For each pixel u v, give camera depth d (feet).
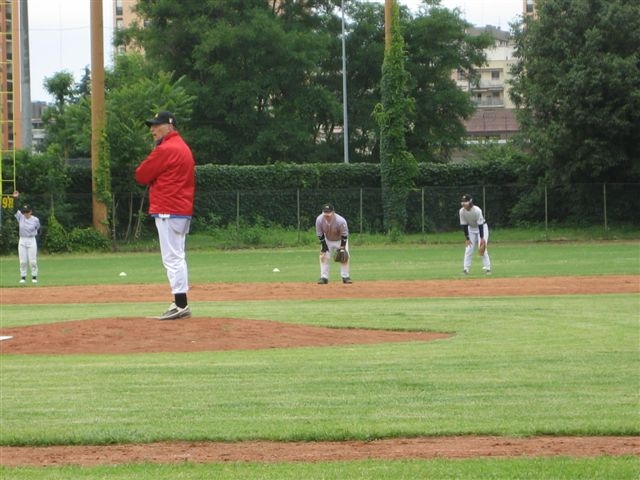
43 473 43.47
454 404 58.95
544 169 325.21
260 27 419.54
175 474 42.75
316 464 44.57
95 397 62.69
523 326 102.37
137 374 71.46
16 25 457.68
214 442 50.34
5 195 292.20
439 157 492.95
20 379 69.77
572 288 153.07
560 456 45.98
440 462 44.55
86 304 138.92
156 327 92.68
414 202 328.29
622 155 306.35
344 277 167.73
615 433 51.16
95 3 300.81
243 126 426.10
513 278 172.45
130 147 308.40
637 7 299.58
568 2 305.12
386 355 80.84
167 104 349.61
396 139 320.29
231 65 427.74
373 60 476.13
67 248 295.89
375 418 54.95
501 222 331.16
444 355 80.48
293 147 436.76
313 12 489.26
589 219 320.09
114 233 306.35
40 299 148.56
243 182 332.80
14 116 385.91
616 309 118.83
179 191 92.99
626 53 303.68
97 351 84.02
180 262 95.35
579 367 73.15
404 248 286.25
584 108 300.20
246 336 91.20
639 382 66.44
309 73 452.76
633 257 227.20
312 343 89.61
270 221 325.21
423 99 470.80
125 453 48.26
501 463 43.93
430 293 148.05
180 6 431.43
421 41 474.90
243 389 64.85
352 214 328.29
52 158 303.07
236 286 164.76
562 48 304.50
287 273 198.49
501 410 56.95
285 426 52.95
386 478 41.19
